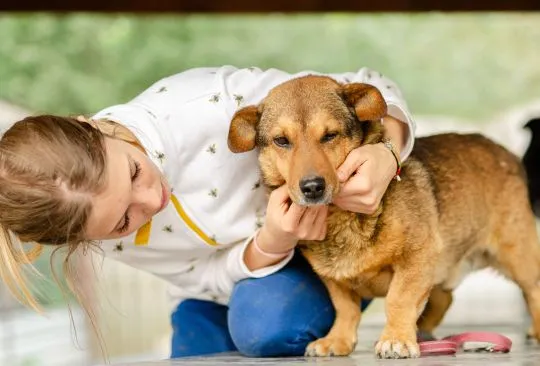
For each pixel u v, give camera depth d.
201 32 19.27
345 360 3.66
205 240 4.21
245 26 19.47
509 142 16.28
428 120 19.11
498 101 19.77
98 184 3.40
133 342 12.62
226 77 4.27
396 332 3.79
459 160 4.58
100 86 18.50
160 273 4.44
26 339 10.21
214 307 4.89
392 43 19.80
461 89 19.81
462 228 4.47
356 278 4.00
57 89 18.28
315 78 3.91
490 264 4.98
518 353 3.92
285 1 8.45
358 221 3.82
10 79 18.06
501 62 19.78
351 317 4.13
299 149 3.64
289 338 4.09
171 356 4.91
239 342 4.18
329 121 3.70
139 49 18.83
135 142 3.89
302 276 4.26
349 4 8.45
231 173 4.11
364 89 3.79
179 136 4.03
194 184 4.11
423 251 3.87
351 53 19.73
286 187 3.80
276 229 3.88
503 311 11.98
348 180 3.63
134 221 3.64
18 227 3.47
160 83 4.31
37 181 3.40
